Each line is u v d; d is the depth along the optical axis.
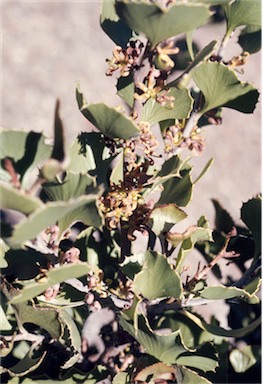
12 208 0.38
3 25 2.02
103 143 0.50
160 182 0.48
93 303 0.47
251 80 1.99
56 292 0.46
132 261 0.47
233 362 0.60
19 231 0.37
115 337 0.57
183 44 0.61
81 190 0.41
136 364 0.51
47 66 1.98
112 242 0.56
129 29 0.52
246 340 0.66
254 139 1.97
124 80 0.48
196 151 0.52
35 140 0.42
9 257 0.48
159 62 0.43
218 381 0.56
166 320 0.61
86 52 2.05
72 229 0.59
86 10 2.15
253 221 0.55
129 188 0.48
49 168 0.36
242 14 0.51
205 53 0.44
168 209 0.47
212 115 0.55
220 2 0.45
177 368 0.48
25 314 0.46
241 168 1.91
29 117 1.89
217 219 0.63
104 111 0.42
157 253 0.46
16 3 2.08
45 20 2.08
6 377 0.53
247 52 0.54
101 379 0.51
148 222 0.49
